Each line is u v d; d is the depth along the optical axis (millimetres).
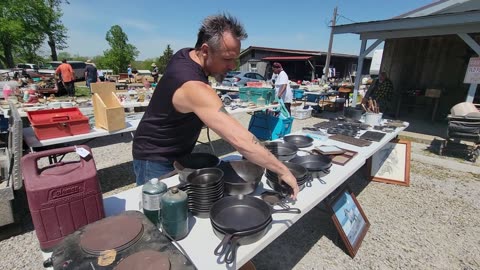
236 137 936
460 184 3107
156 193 892
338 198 1930
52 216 804
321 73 18719
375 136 2309
